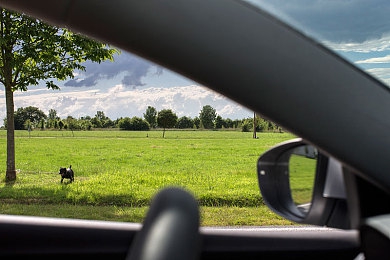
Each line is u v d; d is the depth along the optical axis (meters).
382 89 1.13
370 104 1.11
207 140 55.72
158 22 1.12
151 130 75.44
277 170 1.42
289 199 1.40
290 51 1.12
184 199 1.12
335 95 1.11
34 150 42.12
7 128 14.72
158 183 18.27
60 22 1.20
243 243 1.50
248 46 1.12
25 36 12.10
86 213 9.66
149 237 0.98
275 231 1.57
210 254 1.48
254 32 1.12
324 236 1.54
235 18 1.13
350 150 1.10
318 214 1.36
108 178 19.88
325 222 1.35
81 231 1.50
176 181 18.80
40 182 16.19
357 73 1.14
